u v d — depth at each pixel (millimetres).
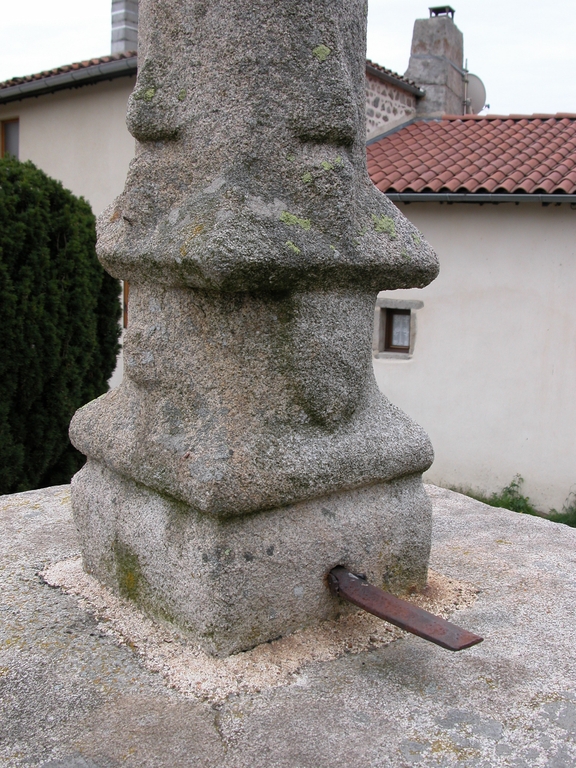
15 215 3820
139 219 1845
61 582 2148
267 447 1724
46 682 1654
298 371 1746
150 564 1892
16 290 3756
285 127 1697
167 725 1513
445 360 6758
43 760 1415
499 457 6633
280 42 1673
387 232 1888
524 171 6344
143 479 1855
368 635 1877
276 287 1671
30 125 9328
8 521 2707
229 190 1659
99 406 2148
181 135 1787
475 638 1616
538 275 6352
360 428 1931
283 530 1785
